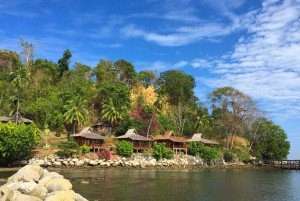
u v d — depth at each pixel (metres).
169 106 156.88
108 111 123.56
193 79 171.75
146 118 135.00
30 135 83.38
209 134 148.00
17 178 29.67
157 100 144.00
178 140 122.38
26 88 122.81
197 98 169.50
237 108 147.75
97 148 105.94
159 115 141.12
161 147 113.31
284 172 109.38
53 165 90.62
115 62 164.75
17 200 23.88
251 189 57.28
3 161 80.69
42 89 130.00
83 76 151.88
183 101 162.75
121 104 128.88
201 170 102.50
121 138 114.06
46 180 28.53
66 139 111.06
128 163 103.06
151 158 109.81
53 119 115.62
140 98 145.62
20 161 85.31
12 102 111.25
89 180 60.44
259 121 150.62
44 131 111.94
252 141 149.62
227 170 107.75
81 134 104.50
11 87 120.12
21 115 113.12
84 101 118.06
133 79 162.38
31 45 144.75
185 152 123.12
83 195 42.75
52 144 104.00
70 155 97.19
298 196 50.00
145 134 130.38
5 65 138.88
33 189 25.92
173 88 161.88
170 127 140.38
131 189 50.22
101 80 152.88
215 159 124.94
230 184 63.91
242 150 143.12
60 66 150.00
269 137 148.88
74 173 74.56
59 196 24.64
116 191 47.41
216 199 44.62
